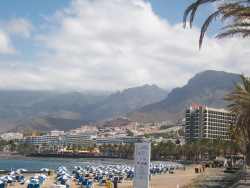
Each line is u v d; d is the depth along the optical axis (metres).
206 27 17.92
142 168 29.41
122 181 86.75
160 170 130.25
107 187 55.22
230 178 79.44
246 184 60.81
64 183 70.75
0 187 66.38
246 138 60.38
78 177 80.81
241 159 138.38
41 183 69.62
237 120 53.47
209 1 17.38
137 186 29.45
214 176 88.00
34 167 194.00
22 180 77.12
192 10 17.16
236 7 18.27
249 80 47.19
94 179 85.56
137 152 29.64
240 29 20.08
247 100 45.16
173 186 72.38
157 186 72.69
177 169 154.62
